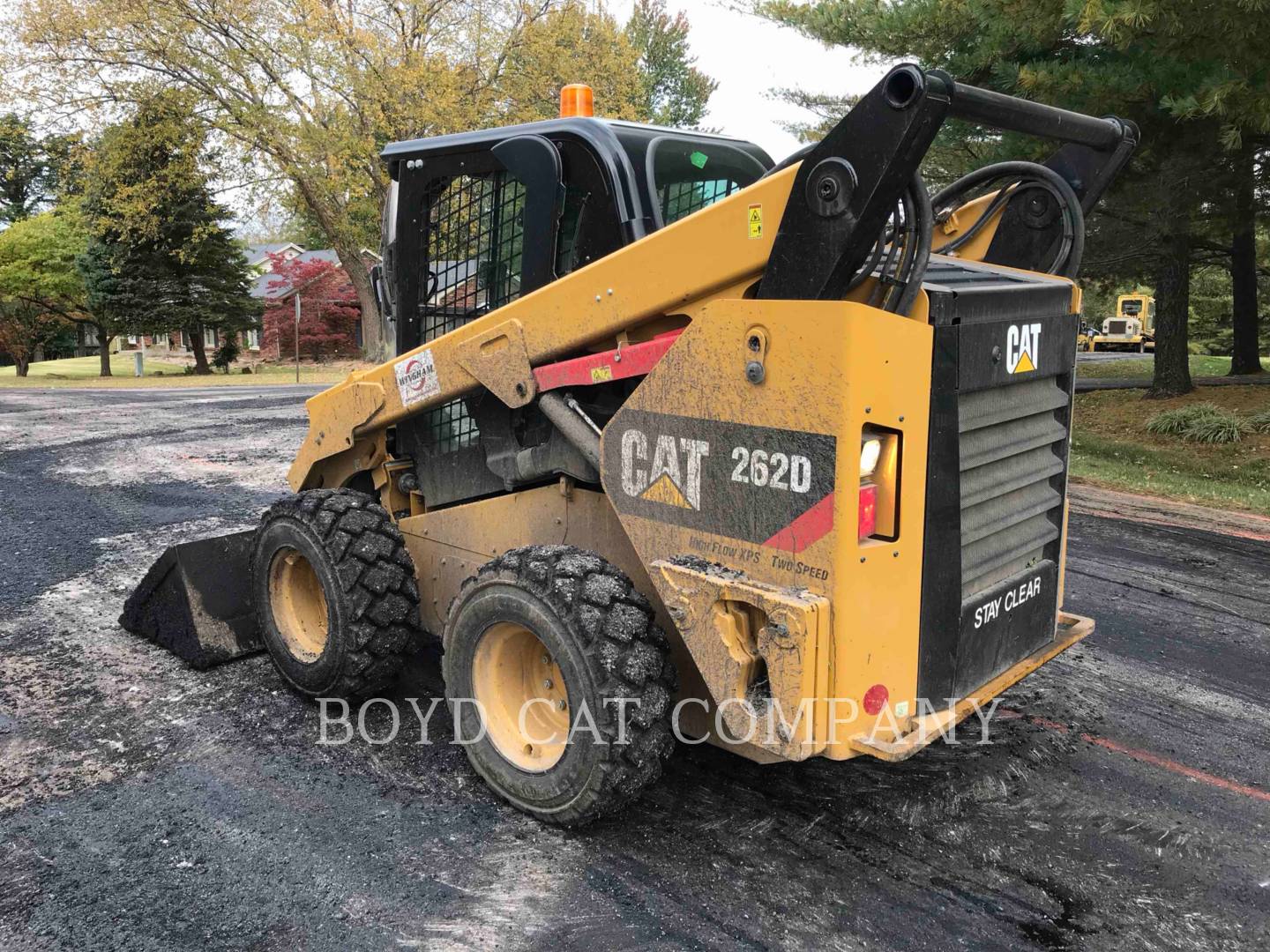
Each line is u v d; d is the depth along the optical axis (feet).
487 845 9.45
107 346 107.04
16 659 14.35
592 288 9.42
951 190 11.53
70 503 24.91
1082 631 10.98
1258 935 8.34
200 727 12.13
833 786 10.64
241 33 82.33
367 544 11.85
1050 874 9.14
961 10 31.71
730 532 8.29
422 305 12.01
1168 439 38.75
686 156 10.91
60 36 79.30
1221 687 13.83
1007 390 9.20
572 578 9.10
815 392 7.52
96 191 94.99
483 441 11.30
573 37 86.79
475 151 10.97
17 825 9.86
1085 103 30.25
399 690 13.20
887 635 8.09
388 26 83.15
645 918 8.36
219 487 27.07
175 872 9.03
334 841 9.54
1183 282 46.70
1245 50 25.40
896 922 8.36
